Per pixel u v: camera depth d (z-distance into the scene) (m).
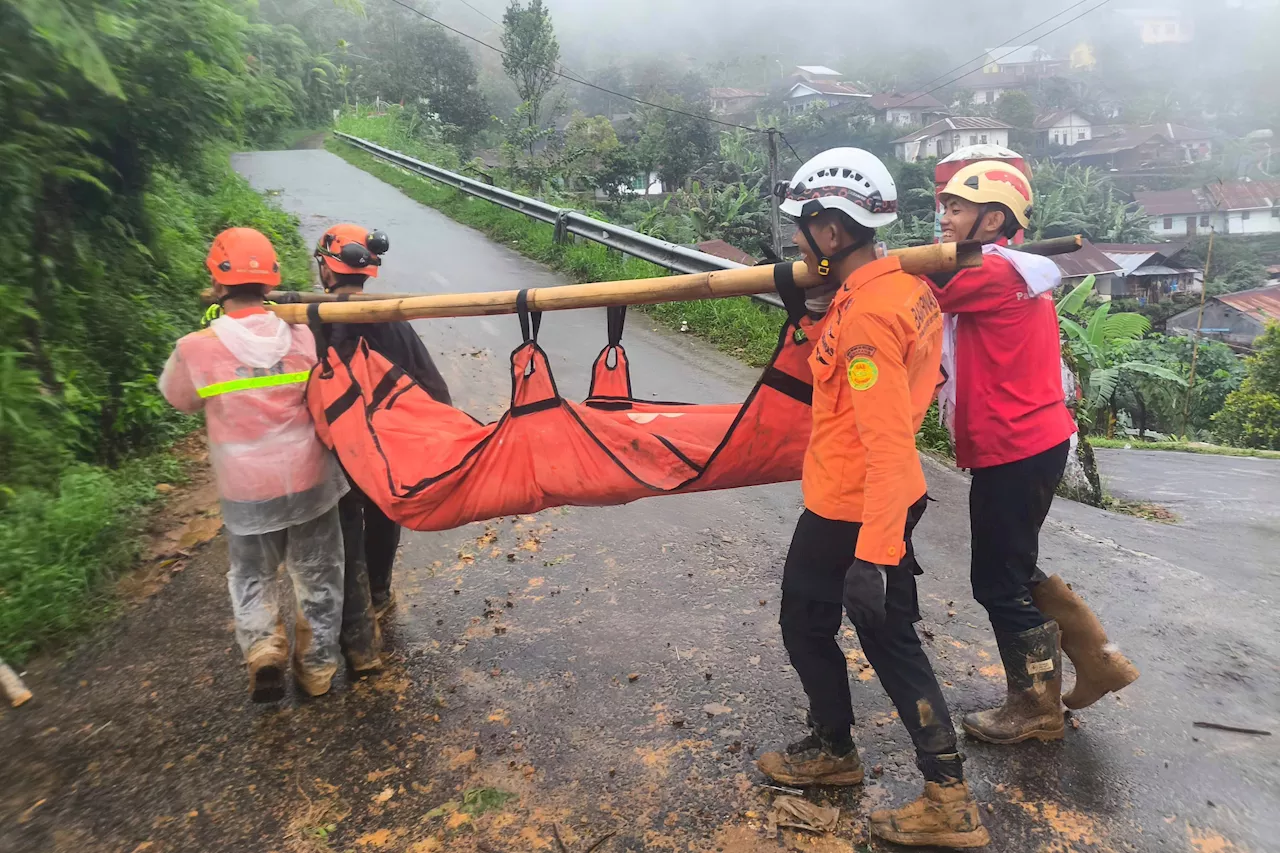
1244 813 2.66
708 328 8.70
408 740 3.09
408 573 4.29
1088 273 49.94
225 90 6.33
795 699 3.24
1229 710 3.23
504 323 8.86
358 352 3.07
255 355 3.00
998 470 2.72
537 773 2.90
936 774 2.45
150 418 5.64
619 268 10.28
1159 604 4.14
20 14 4.43
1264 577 4.62
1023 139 96.25
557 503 2.88
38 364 5.07
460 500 2.86
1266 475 8.91
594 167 42.66
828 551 2.37
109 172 6.12
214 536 4.71
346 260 3.27
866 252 2.26
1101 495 6.53
